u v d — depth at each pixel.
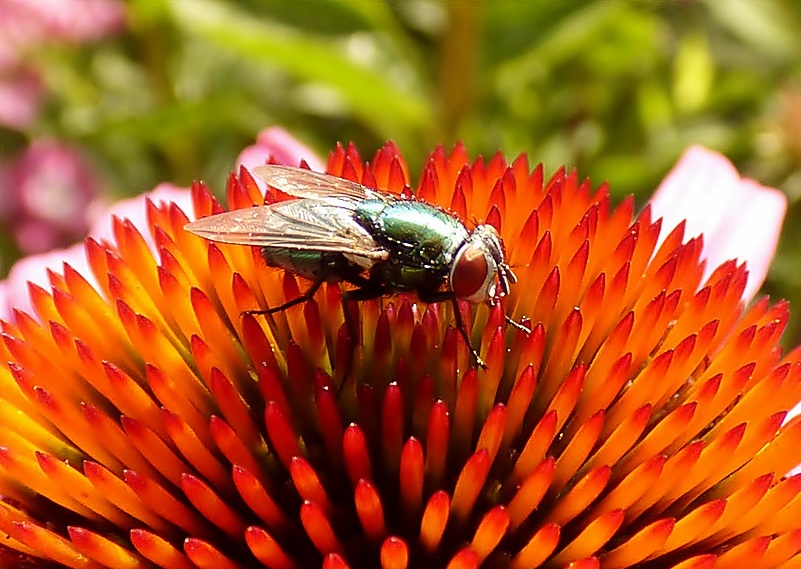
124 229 0.07
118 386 0.06
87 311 0.07
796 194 0.10
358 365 0.07
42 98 0.12
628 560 0.06
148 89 0.12
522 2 0.10
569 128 0.12
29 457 0.07
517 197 0.07
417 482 0.06
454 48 0.10
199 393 0.07
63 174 0.12
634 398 0.07
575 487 0.06
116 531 0.07
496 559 0.06
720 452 0.06
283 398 0.06
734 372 0.07
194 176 0.12
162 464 0.06
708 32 0.13
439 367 0.07
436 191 0.07
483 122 0.12
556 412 0.06
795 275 0.10
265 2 0.11
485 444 0.06
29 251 0.12
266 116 0.12
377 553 0.06
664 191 0.08
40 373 0.07
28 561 0.06
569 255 0.07
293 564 0.06
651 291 0.07
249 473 0.06
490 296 0.06
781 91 0.11
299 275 0.07
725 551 0.06
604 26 0.11
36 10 0.12
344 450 0.06
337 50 0.11
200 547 0.06
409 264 0.06
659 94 0.12
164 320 0.07
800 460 0.06
